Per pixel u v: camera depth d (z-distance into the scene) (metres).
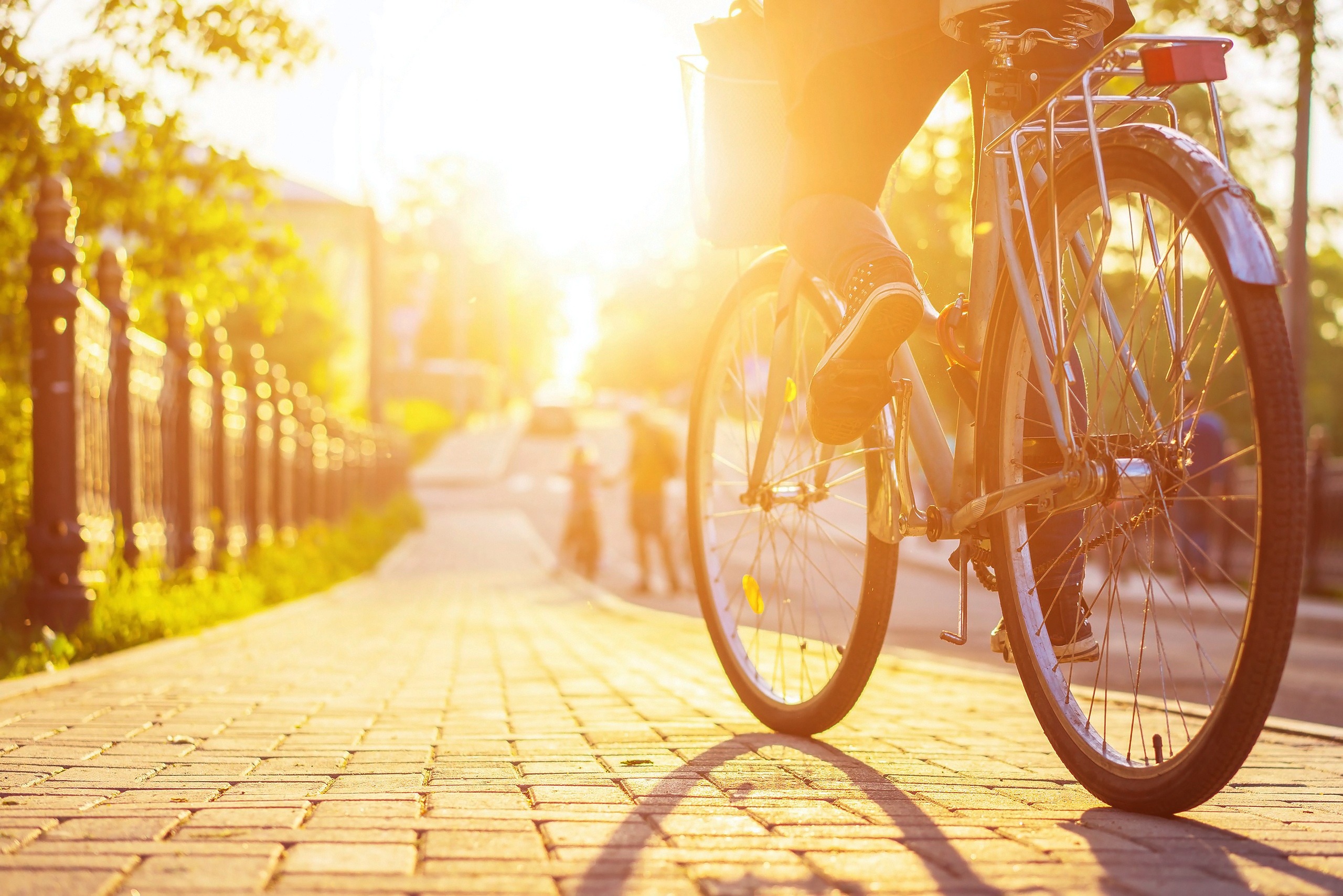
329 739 3.52
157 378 9.78
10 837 2.17
